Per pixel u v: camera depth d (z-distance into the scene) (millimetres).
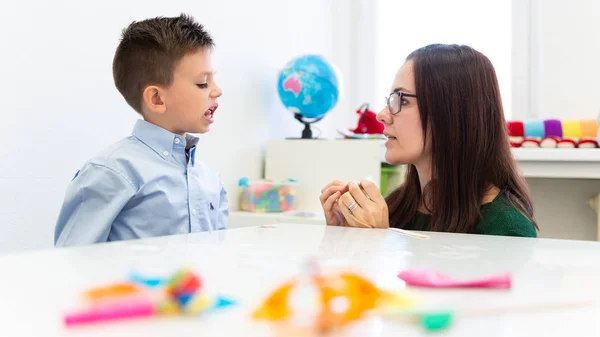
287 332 240
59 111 1167
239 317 263
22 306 284
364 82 2531
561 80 2137
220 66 1671
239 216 1631
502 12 2277
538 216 2037
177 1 1505
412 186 1048
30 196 1107
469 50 987
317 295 268
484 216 897
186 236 596
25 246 1100
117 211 966
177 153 1099
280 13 2025
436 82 945
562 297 310
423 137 962
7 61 1054
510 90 2256
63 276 355
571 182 1992
